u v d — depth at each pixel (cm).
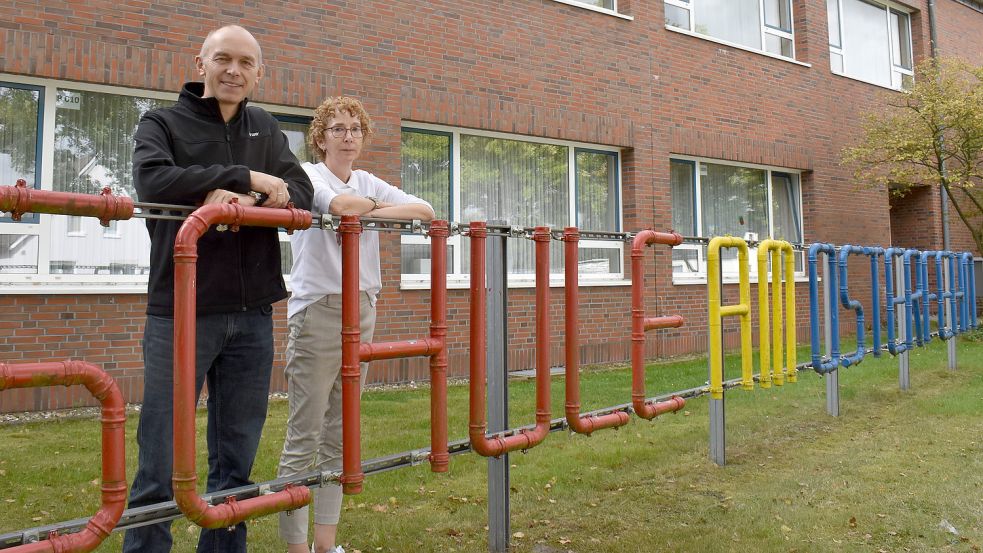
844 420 548
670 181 996
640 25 949
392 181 737
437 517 341
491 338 299
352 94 716
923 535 319
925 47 1388
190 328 188
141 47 611
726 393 652
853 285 1198
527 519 342
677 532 324
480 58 805
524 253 859
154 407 207
